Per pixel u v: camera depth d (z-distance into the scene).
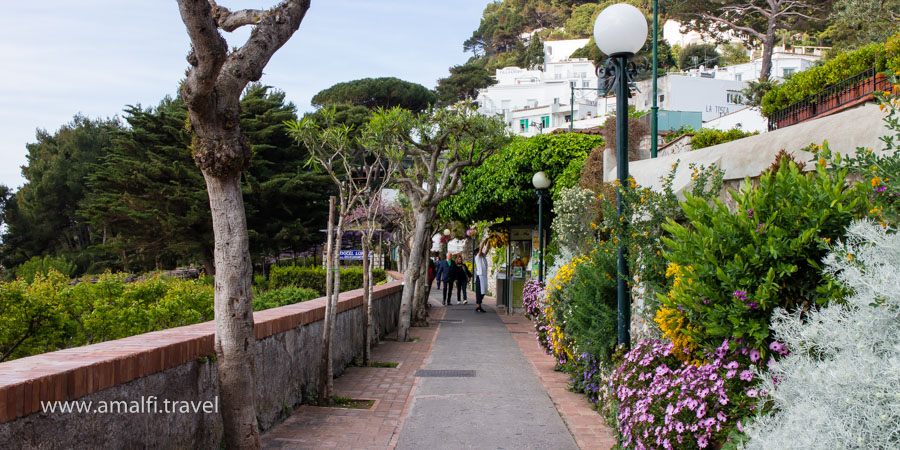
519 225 21.36
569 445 6.23
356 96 68.25
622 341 6.75
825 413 2.75
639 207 6.69
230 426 5.02
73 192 52.81
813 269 4.01
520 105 92.19
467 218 20.20
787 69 67.62
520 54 117.50
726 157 6.84
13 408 3.10
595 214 11.02
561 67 99.25
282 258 47.69
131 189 37.38
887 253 3.08
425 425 6.96
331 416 7.34
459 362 11.41
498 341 14.42
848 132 5.31
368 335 11.16
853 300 3.08
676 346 5.13
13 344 9.45
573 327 8.28
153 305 11.02
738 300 3.98
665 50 82.69
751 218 4.28
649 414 4.84
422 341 14.45
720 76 70.69
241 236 5.04
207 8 4.20
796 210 4.08
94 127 57.22
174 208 37.03
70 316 10.23
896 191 3.77
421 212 15.26
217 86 4.81
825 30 35.41
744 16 36.72
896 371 2.59
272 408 6.76
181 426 4.79
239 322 5.03
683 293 4.39
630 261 6.59
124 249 38.75
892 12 20.23
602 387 7.48
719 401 4.11
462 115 15.25
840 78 12.19
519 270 21.89
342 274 26.59
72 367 3.59
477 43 131.75
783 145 5.98
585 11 116.75
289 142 40.69
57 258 45.41
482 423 7.05
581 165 14.85
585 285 8.12
